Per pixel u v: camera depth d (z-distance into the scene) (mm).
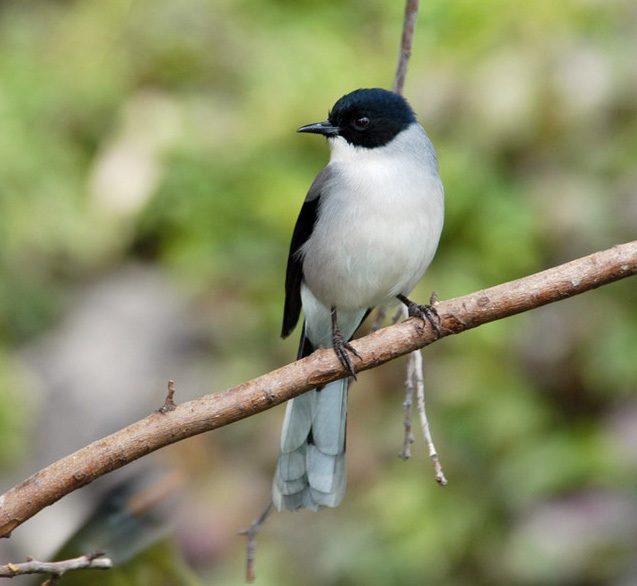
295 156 12781
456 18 12750
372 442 11375
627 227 11445
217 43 13656
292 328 8812
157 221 12914
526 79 11617
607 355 11094
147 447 5570
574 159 11711
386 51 13328
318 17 13891
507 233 11602
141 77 13523
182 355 12336
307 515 11133
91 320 12586
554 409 11156
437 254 11766
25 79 13188
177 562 6629
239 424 11680
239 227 12641
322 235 7973
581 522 10289
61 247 12734
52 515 10016
